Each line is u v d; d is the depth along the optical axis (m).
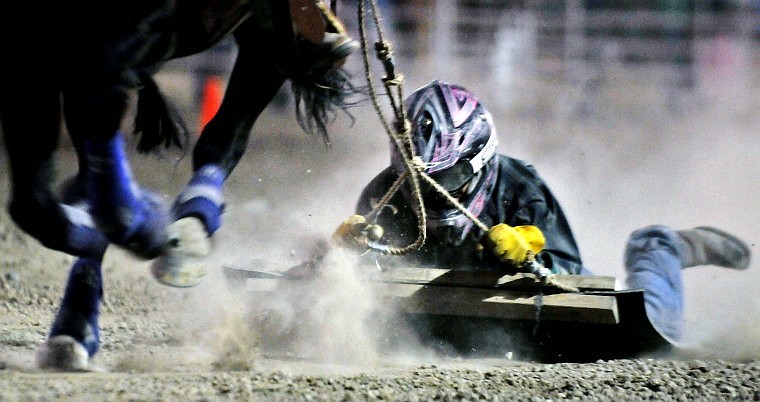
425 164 20.47
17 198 16.36
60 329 18.94
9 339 21.66
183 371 19.09
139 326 24.12
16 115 16.03
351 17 61.66
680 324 23.73
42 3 15.77
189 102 67.56
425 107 21.44
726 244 25.97
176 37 16.97
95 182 16.28
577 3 75.06
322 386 17.28
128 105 16.36
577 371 19.45
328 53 18.58
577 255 22.89
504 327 21.73
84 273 19.17
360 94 19.88
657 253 24.67
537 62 74.81
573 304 20.38
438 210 21.31
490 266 22.39
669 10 74.56
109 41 15.92
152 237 16.81
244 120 19.02
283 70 18.39
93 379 17.69
